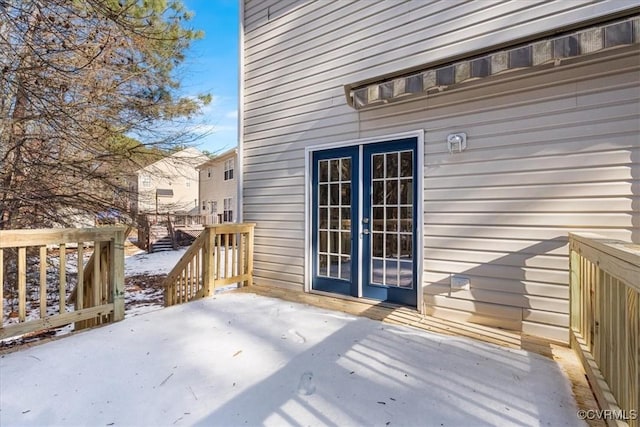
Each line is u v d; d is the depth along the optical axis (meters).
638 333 1.31
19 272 2.65
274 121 4.84
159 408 1.83
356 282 4.01
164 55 6.93
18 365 2.32
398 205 3.71
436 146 3.39
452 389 2.01
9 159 4.86
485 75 2.84
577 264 2.56
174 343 2.71
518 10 2.96
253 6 5.13
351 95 3.70
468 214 3.21
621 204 2.54
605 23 2.44
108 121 5.89
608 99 2.59
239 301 4.00
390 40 3.72
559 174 2.78
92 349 2.59
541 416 1.74
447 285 3.32
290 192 4.65
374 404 1.86
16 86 4.53
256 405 1.86
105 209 5.79
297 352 2.54
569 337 2.66
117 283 3.31
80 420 1.73
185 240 14.80
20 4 4.44
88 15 5.00
